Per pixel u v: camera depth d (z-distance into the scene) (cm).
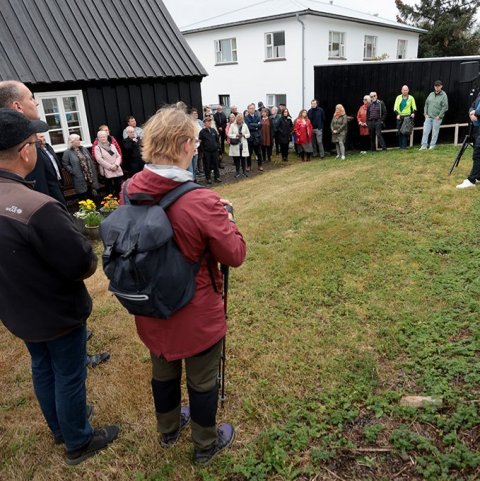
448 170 750
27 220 173
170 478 210
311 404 248
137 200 173
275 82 1814
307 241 505
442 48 3194
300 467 209
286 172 1066
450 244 459
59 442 238
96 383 289
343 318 341
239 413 249
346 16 1741
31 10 897
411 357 284
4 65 809
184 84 1051
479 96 664
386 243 478
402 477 198
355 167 905
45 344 206
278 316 352
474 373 253
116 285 172
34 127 187
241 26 1859
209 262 184
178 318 182
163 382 212
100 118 936
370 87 1238
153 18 1064
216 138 1051
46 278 183
